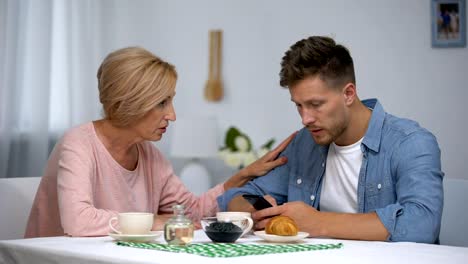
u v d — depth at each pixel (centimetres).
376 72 385
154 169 214
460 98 369
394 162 181
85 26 422
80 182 179
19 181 212
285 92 405
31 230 200
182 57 433
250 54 414
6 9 382
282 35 407
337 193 196
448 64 371
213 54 421
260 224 169
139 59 189
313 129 179
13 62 386
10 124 385
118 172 199
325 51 173
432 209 163
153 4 440
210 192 222
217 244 146
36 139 395
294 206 167
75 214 171
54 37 413
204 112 427
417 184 169
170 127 434
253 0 414
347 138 190
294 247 140
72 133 194
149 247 139
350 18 390
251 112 414
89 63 423
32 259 142
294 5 404
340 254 133
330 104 175
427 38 375
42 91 396
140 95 186
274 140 399
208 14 426
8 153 384
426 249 142
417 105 377
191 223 145
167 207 220
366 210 188
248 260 122
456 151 370
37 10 397
